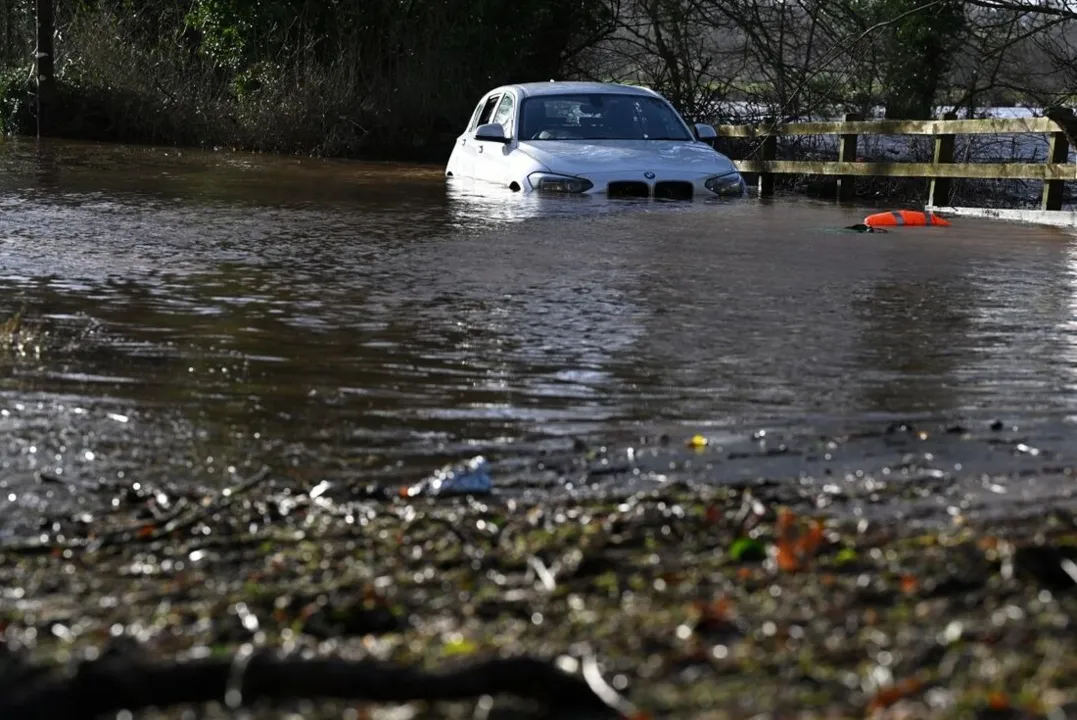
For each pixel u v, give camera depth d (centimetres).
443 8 4288
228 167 3148
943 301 1309
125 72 4294
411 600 533
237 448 771
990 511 656
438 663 441
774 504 670
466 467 720
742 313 1216
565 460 755
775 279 1435
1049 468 741
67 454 751
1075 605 491
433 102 4091
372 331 1104
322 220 1956
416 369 969
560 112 2636
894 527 624
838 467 741
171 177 2761
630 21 4459
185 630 495
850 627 472
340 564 582
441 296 1282
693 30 4256
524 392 908
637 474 730
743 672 429
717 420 841
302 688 416
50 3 4206
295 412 848
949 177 2577
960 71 3928
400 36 4288
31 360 969
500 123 2697
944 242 1873
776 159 3375
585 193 2389
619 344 1063
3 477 708
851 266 1562
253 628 497
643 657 446
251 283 1345
